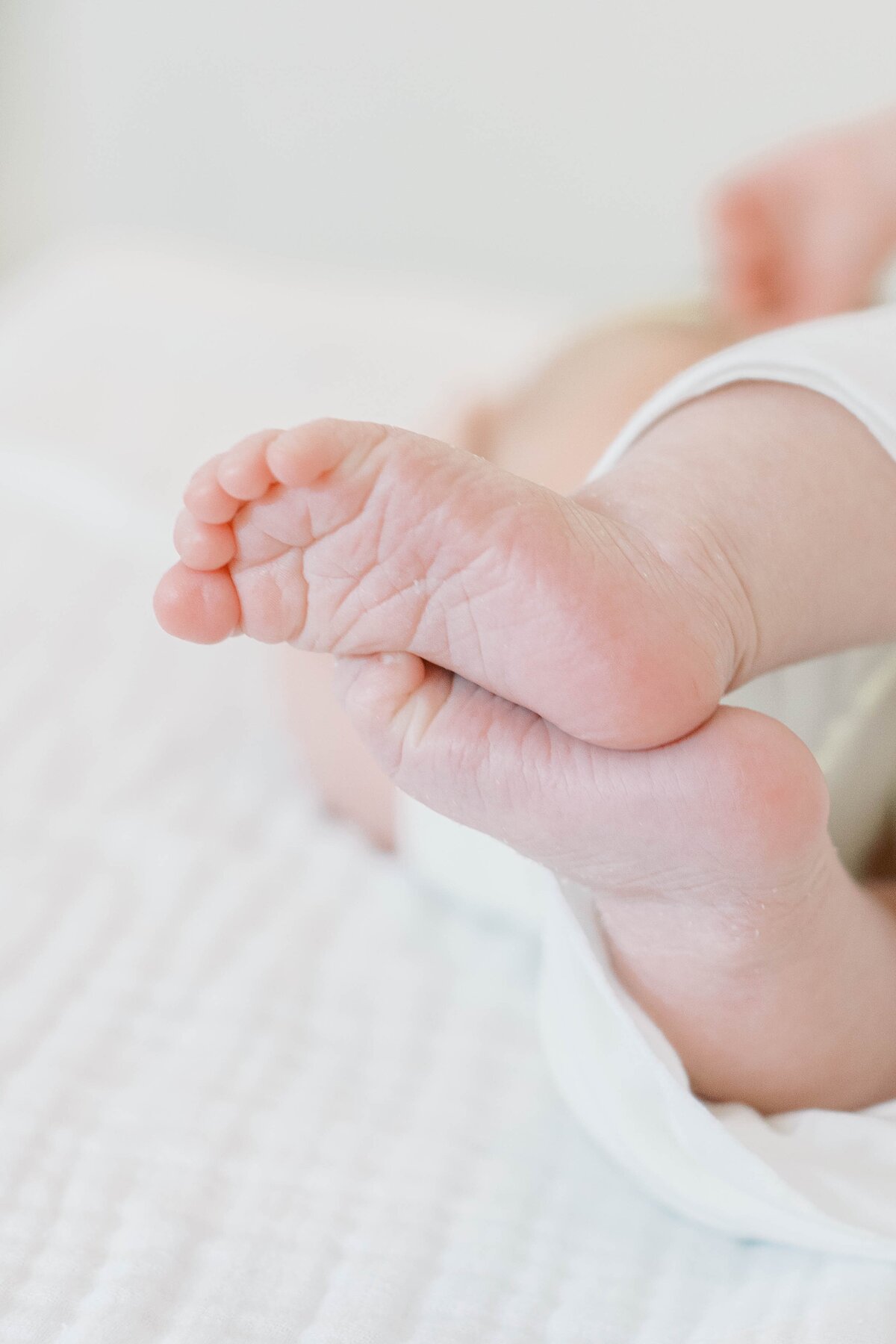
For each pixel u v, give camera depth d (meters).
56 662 0.60
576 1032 0.42
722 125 1.01
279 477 0.35
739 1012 0.40
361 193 1.15
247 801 0.54
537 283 1.11
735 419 0.40
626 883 0.38
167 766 0.56
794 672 0.43
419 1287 0.41
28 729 0.56
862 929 0.40
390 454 0.36
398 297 0.95
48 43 1.19
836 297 0.62
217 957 0.48
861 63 0.95
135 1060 0.45
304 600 0.37
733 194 0.60
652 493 0.39
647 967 0.40
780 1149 0.40
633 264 1.08
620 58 1.02
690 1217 0.42
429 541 0.36
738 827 0.37
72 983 0.47
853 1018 0.40
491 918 0.50
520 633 0.36
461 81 1.07
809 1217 0.40
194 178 1.20
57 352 0.87
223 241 1.22
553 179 1.07
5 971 0.47
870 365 0.40
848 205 0.60
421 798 0.39
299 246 1.19
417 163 1.12
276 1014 0.47
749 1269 0.41
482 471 0.36
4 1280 0.40
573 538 0.37
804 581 0.39
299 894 0.51
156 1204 0.42
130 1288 0.40
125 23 1.16
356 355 0.85
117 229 1.25
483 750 0.38
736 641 0.38
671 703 0.36
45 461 0.76
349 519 0.36
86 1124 0.43
